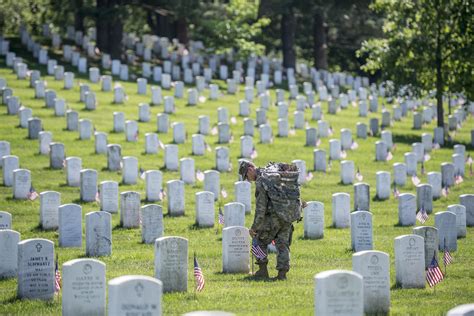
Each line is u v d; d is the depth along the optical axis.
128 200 61.50
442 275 43.47
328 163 89.31
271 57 178.62
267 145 95.88
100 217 51.59
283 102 115.56
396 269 43.19
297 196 43.47
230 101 120.88
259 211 43.22
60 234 54.88
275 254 52.06
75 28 155.00
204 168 84.31
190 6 138.00
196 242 57.03
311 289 41.50
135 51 151.12
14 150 86.56
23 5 143.75
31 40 138.12
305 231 59.19
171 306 37.75
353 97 129.38
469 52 102.94
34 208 67.62
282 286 42.41
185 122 104.69
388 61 107.12
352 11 153.88
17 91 113.06
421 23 105.12
